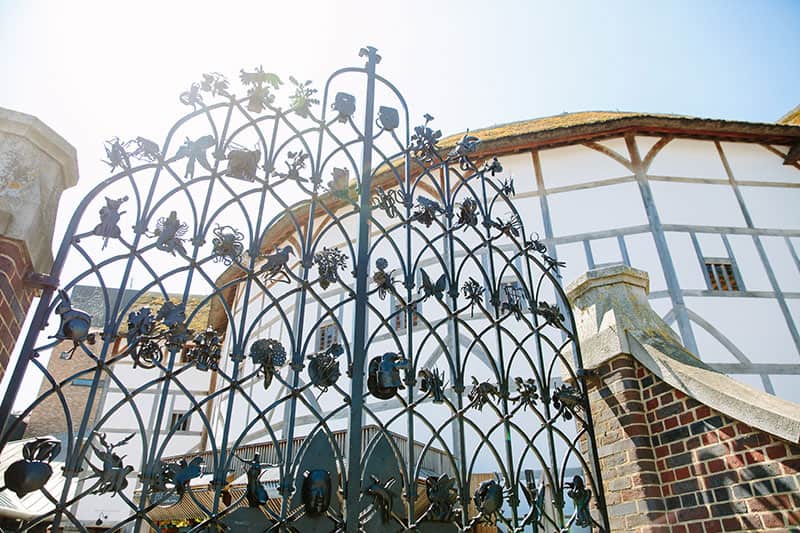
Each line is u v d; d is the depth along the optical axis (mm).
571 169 9930
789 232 9398
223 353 15258
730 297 8578
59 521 1482
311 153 2297
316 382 1958
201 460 1705
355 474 1910
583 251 9188
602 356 3051
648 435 2787
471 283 2463
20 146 1821
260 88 2260
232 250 1986
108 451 1586
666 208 9383
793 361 8078
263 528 1743
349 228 11016
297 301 11289
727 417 2434
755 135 9992
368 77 2658
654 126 9711
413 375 2135
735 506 2322
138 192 1938
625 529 2705
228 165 2104
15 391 1562
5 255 1660
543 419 2443
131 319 1739
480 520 2086
